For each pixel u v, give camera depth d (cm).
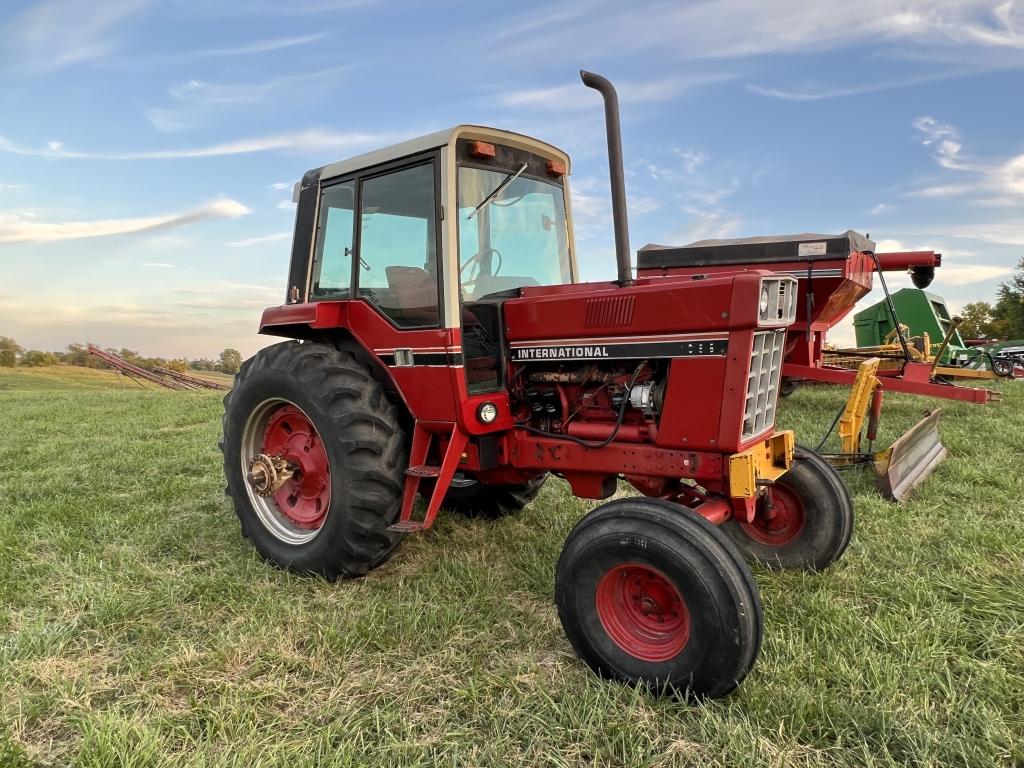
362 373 337
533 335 314
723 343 261
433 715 233
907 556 351
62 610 309
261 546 368
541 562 355
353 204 354
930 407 829
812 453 351
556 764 205
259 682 249
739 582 229
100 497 493
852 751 209
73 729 228
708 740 216
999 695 230
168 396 1294
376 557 334
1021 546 355
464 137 318
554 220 382
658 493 305
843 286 663
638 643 252
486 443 324
